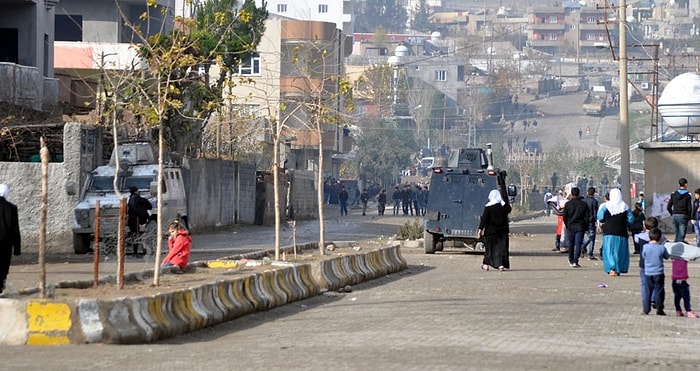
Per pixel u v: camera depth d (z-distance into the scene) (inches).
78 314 773.3
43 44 2576.3
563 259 1806.1
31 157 1871.3
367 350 727.7
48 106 2267.5
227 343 795.4
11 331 770.2
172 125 2314.2
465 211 1875.0
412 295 1173.1
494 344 757.9
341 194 4052.7
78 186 1700.3
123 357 700.0
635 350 743.7
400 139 6565.0
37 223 1691.7
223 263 1231.5
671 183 2593.5
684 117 2664.9
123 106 1708.9
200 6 2496.3
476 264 1678.2
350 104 1738.4
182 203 1936.5
